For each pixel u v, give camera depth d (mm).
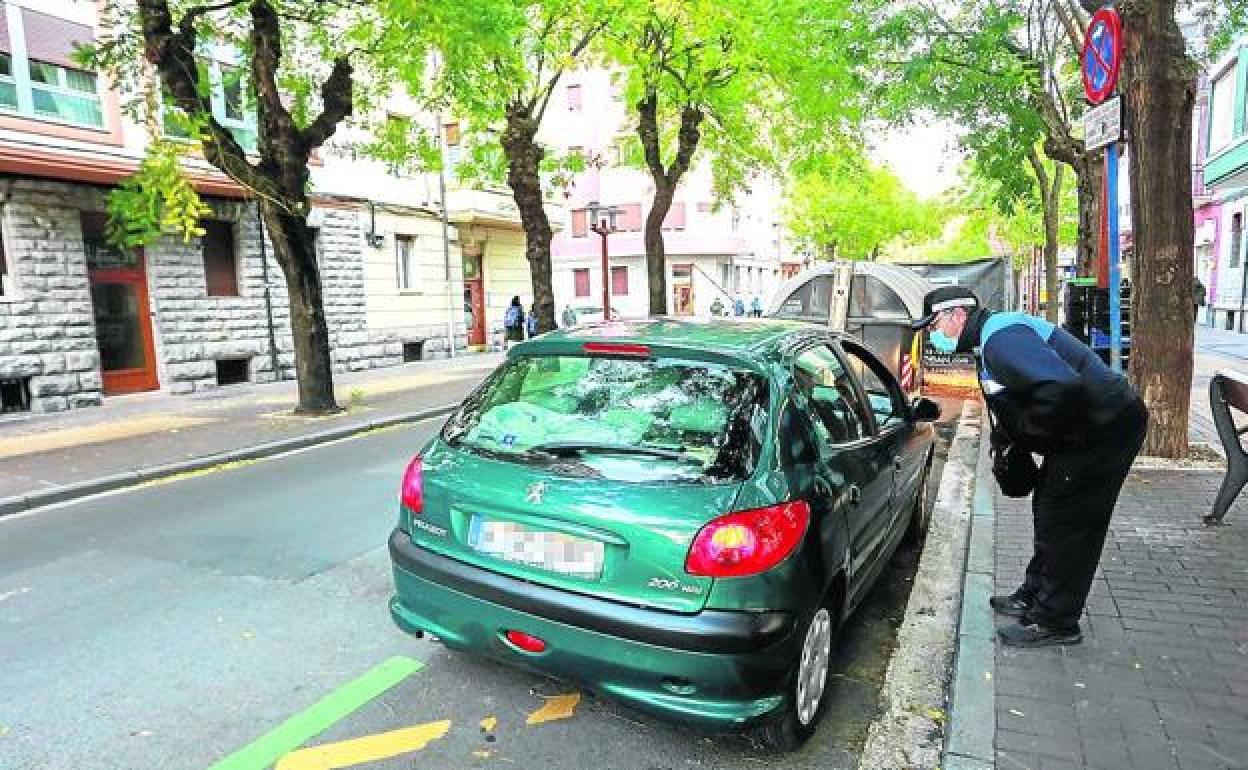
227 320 15234
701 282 44031
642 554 2711
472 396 3666
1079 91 14719
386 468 7898
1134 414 3328
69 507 6859
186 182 9164
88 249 13156
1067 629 3547
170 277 14227
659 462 2910
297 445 9305
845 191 39812
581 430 3139
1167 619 3775
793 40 13070
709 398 3084
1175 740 2826
